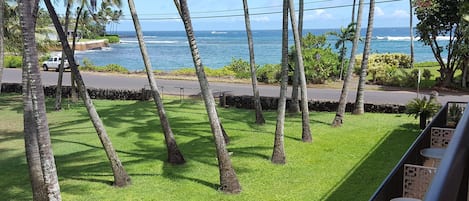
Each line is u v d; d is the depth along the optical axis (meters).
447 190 1.33
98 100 21.72
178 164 10.52
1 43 8.48
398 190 5.39
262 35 152.12
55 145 12.77
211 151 11.70
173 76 30.00
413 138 12.59
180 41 111.12
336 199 8.16
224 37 134.00
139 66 44.44
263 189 8.77
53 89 23.00
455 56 22.72
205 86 8.59
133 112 18.00
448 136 7.10
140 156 11.38
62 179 9.54
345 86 14.34
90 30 38.66
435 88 23.05
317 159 10.77
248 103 18.62
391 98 19.94
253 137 13.20
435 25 22.78
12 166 10.63
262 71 27.03
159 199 8.30
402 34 140.88
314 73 25.23
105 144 8.91
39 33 27.33
